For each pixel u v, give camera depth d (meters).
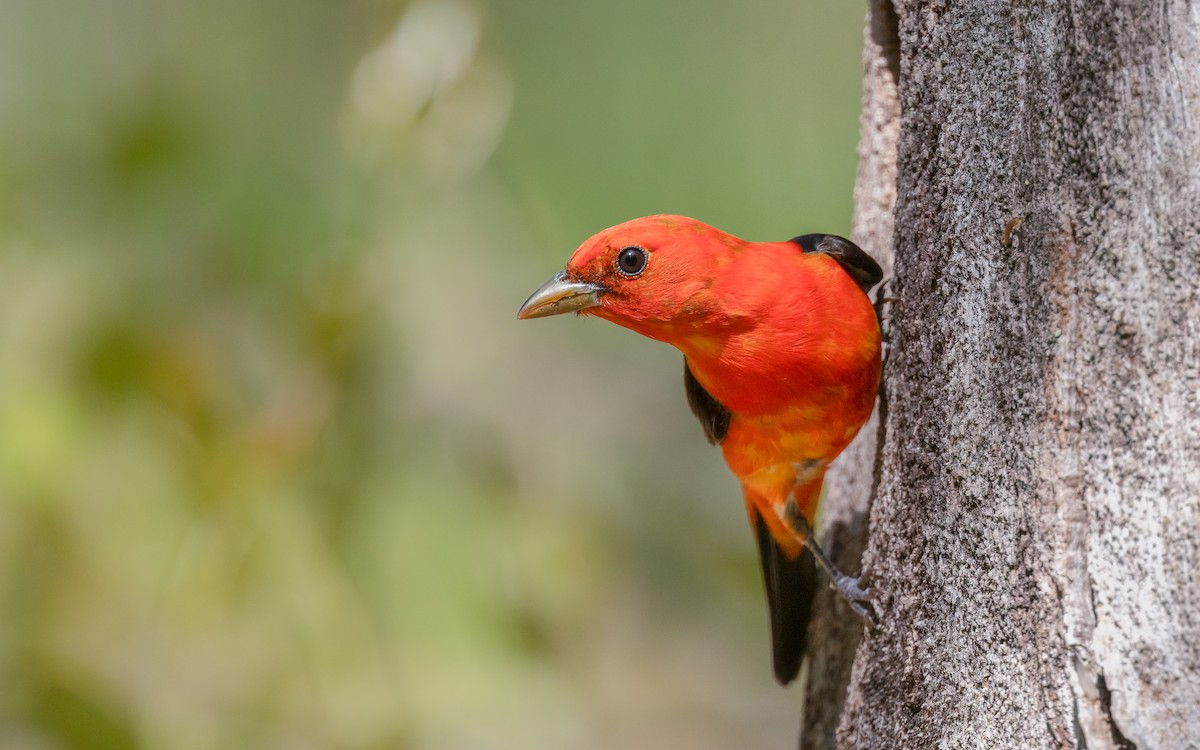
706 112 11.18
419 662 10.98
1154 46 5.54
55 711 10.29
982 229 6.35
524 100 11.25
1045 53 5.98
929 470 6.72
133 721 10.40
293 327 10.91
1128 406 5.63
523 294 11.63
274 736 10.64
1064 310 5.91
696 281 7.06
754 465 7.64
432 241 11.30
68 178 11.34
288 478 10.59
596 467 12.20
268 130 11.62
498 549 11.27
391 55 10.51
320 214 11.48
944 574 6.61
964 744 6.46
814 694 8.44
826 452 7.43
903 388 6.95
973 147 6.40
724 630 13.55
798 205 11.03
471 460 11.39
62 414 10.74
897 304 7.06
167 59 11.65
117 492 10.69
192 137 11.40
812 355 7.01
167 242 11.30
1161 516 5.53
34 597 10.52
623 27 11.31
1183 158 5.46
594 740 12.33
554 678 11.68
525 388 11.78
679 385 13.09
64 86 11.56
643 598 13.03
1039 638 6.02
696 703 13.48
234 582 10.55
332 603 10.70
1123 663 5.62
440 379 11.46
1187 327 5.46
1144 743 5.54
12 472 10.55
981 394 6.35
